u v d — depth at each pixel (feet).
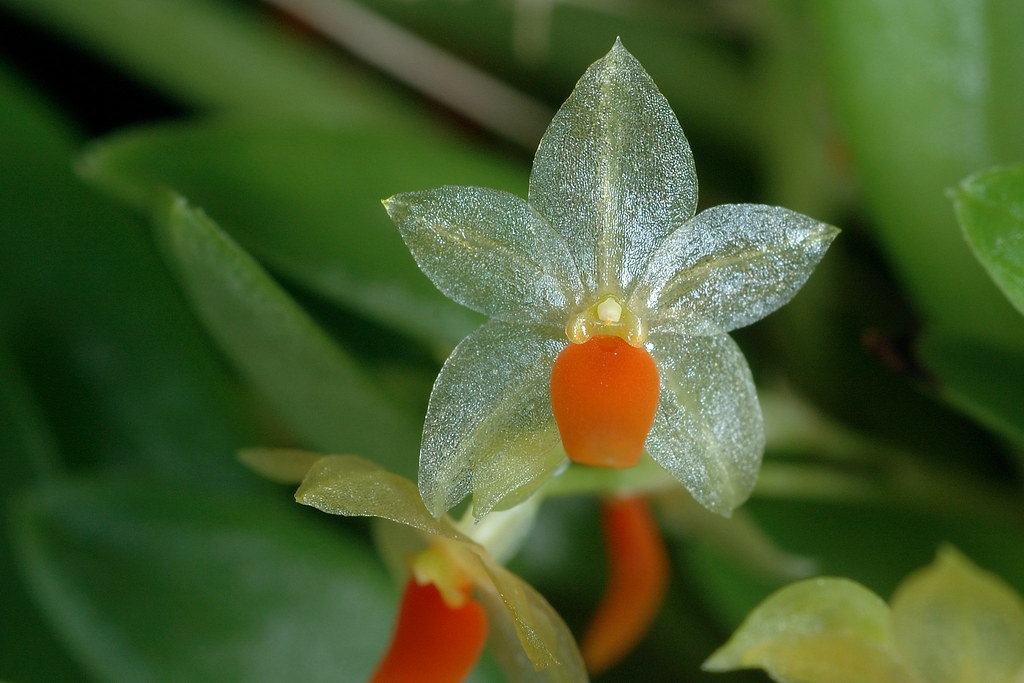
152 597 0.28
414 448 0.26
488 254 0.25
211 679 0.28
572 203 0.25
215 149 0.28
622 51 0.24
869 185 0.29
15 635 0.29
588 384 0.25
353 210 0.28
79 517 0.28
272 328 0.26
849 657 0.26
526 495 0.25
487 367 0.25
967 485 0.29
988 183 0.25
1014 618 0.25
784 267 0.25
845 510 0.29
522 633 0.24
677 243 0.25
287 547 0.29
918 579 0.26
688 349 0.25
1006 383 0.27
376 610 0.29
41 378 0.29
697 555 0.29
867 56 0.28
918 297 0.28
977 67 0.28
